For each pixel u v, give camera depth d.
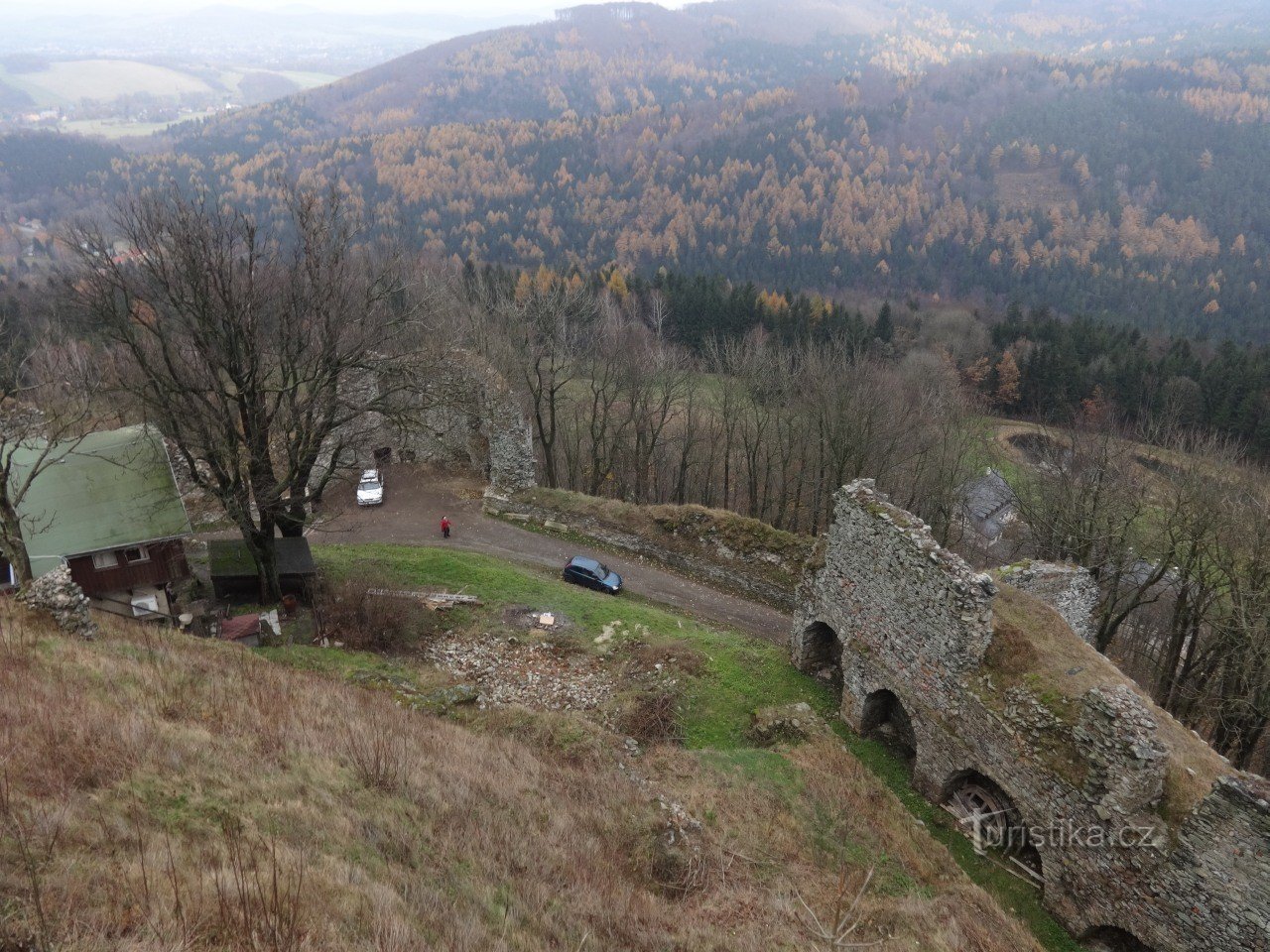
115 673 15.44
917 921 15.66
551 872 13.18
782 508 45.91
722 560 35.72
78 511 27.17
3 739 11.50
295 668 21.03
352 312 30.17
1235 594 25.47
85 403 31.38
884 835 18.88
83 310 27.48
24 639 16.17
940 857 18.69
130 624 21.80
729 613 33.41
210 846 10.31
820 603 25.28
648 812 16.80
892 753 23.09
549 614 28.89
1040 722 18.14
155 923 8.23
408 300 38.56
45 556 25.77
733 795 19.09
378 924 9.45
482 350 45.16
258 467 28.09
